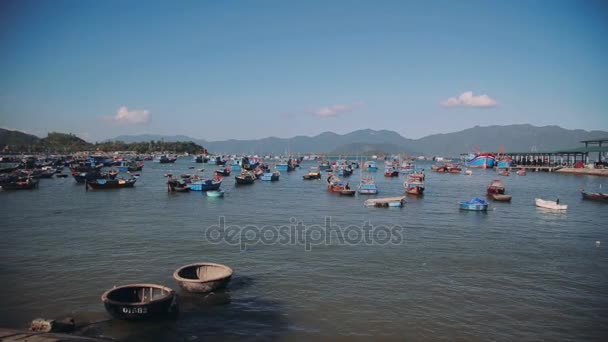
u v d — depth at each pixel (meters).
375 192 91.75
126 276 31.11
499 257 37.62
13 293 27.53
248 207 68.94
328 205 72.50
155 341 21.53
